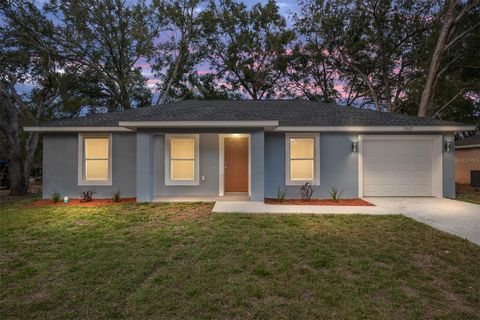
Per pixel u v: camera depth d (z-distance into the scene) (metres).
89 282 4.00
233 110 11.73
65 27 20.64
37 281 4.05
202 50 26.33
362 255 4.99
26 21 18.41
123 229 6.59
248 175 11.45
